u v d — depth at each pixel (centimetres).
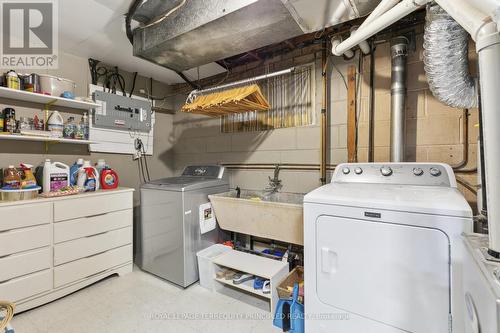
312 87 249
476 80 138
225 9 156
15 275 183
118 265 248
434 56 134
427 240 108
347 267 127
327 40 235
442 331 105
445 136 188
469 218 100
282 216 210
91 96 273
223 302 209
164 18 179
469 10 79
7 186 195
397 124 190
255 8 150
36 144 241
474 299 79
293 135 261
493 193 73
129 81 315
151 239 250
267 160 278
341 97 234
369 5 146
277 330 176
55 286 203
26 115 233
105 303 205
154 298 213
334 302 131
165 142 360
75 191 223
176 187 229
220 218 255
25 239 187
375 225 119
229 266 215
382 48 212
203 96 261
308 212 139
